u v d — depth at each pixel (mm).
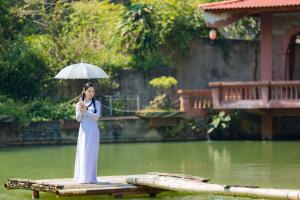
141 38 40094
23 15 40531
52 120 35594
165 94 38781
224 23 37500
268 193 16453
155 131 36906
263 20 37781
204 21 41375
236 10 37188
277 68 37750
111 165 26516
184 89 40875
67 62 38656
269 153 30375
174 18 41125
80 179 19438
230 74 42344
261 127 37250
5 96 36781
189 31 41438
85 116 19531
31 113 35906
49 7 41469
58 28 40562
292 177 22891
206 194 19281
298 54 40219
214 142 36062
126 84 39000
